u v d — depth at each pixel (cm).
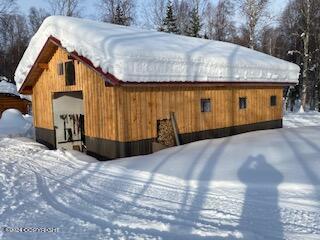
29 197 700
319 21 3170
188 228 521
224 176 758
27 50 1394
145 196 678
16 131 1858
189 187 722
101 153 1134
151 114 1111
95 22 1334
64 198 687
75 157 1098
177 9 4638
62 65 1302
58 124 1419
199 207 607
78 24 1135
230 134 1383
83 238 494
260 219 548
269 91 1580
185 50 1197
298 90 3788
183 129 1202
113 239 488
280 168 788
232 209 592
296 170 765
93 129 1162
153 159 951
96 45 1016
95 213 596
